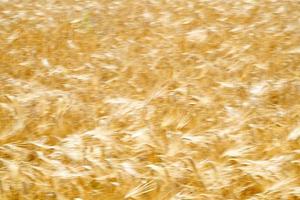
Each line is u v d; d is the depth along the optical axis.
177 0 11.38
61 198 3.30
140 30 8.87
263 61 6.85
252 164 3.67
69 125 4.54
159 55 7.24
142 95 5.67
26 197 3.30
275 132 4.32
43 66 6.84
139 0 11.64
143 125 4.46
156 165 3.74
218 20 9.66
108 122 4.54
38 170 3.54
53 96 5.13
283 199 3.32
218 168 3.64
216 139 4.05
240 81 6.07
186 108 4.86
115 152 3.92
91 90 5.72
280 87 5.54
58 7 11.41
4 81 5.82
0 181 3.36
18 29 9.14
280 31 8.37
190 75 6.29
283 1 11.18
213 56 7.30
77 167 3.62
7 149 3.84
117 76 6.40
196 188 3.48
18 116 4.50
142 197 3.39
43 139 4.16
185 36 8.34
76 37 8.60
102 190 3.47
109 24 9.52
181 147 3.96
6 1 12.09
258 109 4.88
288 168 3.69
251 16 9.94
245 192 3.54
